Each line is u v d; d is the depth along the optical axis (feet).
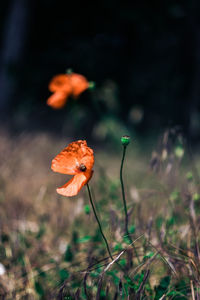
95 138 29.25
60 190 6.47
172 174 9.86
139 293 6.39
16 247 9.34
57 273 8.57
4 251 9.46
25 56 39.88
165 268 8.05
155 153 9.38
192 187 10.12
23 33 38.52
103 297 7.19
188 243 7.84
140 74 38.45
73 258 9.00
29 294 7.95
